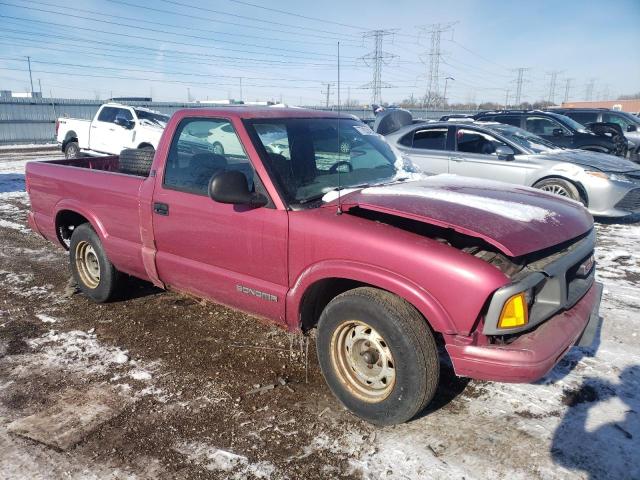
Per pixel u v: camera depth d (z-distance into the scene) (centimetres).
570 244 304
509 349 254
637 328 420
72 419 305
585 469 261
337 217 297
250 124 341
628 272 570
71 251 478
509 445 279
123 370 361
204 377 351
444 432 292
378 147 416
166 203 374
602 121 1422
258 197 316
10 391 335
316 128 381
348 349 302
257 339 405
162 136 388
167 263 386
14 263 606
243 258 336
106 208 429
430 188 336
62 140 1559
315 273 298
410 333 264
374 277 274
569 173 773
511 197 329
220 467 265
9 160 1727
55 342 404
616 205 767
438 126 875
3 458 273
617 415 304
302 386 339
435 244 267
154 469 264
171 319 444
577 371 353
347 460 270
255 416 307
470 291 250
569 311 290
